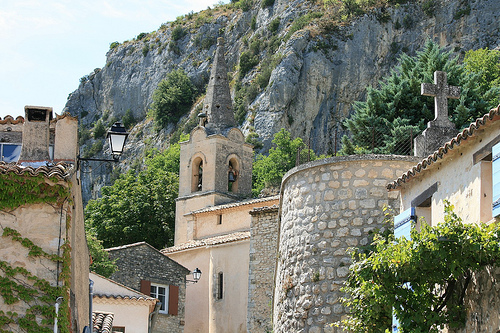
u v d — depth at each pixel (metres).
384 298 17.69
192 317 45.59
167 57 142.62
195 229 50.41
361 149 43.12
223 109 60.91
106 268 39.00
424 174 19.66
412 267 17.06
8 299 17.53
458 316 17.17
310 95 108.75
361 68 112.25
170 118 129.25
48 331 17.45
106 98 146.50
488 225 16.25
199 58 140.38
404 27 115.38
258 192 67.88
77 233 20.08
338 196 24.44
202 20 146.62
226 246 44.88
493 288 16.25
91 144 136.88
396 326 18.31
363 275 18.02
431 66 46.03
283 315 25.11
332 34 113.44
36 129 20.11
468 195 17.44
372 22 114.81
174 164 83.50
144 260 40.72
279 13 131.00
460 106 41.66
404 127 40.19
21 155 19.88
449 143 17.94
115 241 63.28
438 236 16.73
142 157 124.19
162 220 64.56
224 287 44.25
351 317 20.06
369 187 24.20
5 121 21.67
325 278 23.95
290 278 25.00
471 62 76.62
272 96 106.88
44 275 17.80
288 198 25.86
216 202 55.34
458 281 17.34
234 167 58.41
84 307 21.52
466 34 113.06
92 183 125.75
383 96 45.78
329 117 109.19
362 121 45.19
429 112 44.28
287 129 106.06
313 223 24.64
